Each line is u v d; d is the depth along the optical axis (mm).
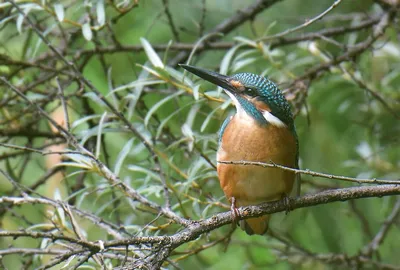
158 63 9242
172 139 10438
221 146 8867
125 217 11078
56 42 13375
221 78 9227
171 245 7371
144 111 10820
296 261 11430
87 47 12773
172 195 9727
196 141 9531
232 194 8914
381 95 12039
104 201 11016
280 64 10617
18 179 10984
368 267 11711
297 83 10633
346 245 12555
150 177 9477
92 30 10523
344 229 12625
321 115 13000
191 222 7984
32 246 11383
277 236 11336
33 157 12453
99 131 8953
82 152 8461
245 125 8742
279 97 8969
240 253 12094
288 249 11227
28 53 11562
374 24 11852
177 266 8391
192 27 13484
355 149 12594
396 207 11656
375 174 12086
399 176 12102
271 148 8602
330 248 12422
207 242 9562
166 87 11094
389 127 12703
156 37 13148
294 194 9281
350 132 13133
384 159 12430
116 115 9328
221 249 11719
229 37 14328
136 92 9766
